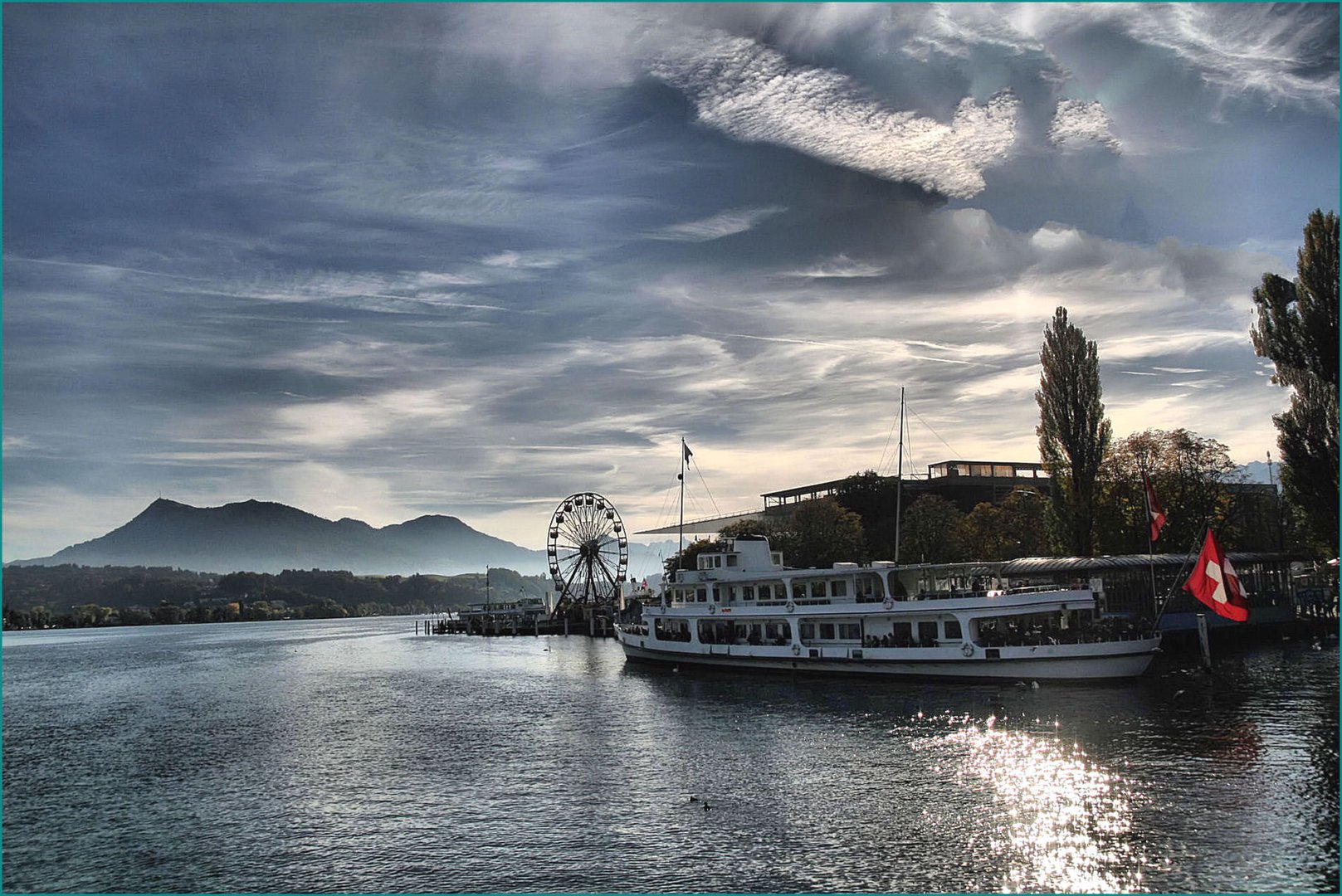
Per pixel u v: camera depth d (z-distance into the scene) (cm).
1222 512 12644
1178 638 10712
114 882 4484
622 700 9344
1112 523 12212
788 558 15338
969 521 15000
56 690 13388
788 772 5744
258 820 5378
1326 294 10156
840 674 9488
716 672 10819
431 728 8256
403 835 4950
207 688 12900
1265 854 4097
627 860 4388
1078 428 12081
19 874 4628
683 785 5616
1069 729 6431
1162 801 4797
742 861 4300
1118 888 3853
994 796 5006
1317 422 10256
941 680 8800
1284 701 7119
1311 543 11244
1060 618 8925
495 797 5578
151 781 6531
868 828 4628
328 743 7675
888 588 9281
